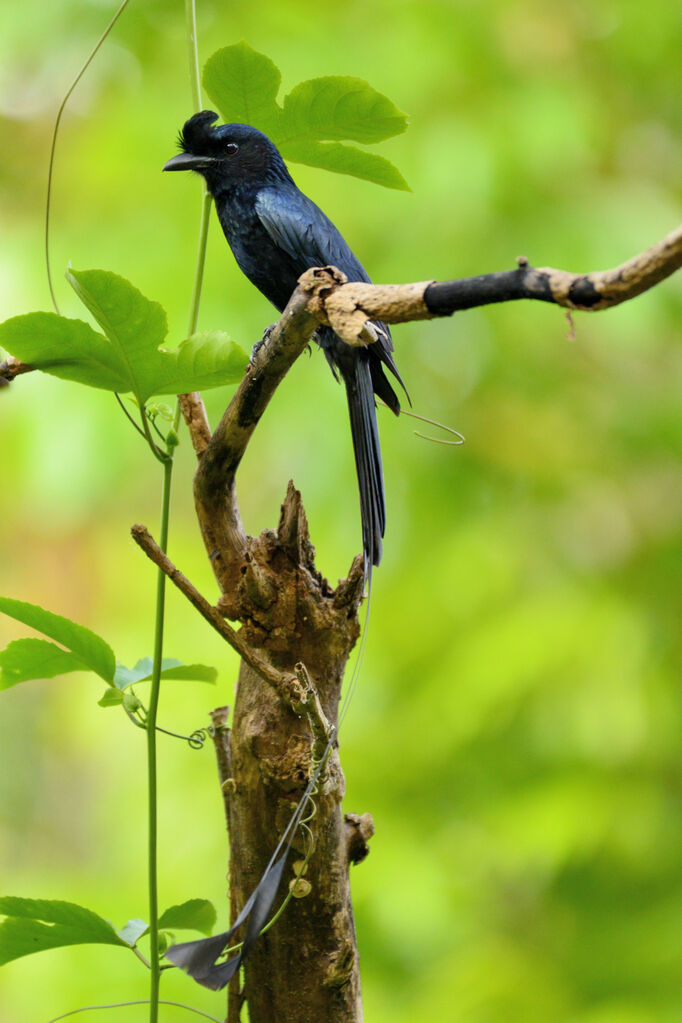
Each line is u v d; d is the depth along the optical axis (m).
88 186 12.98
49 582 14.91
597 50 13.03
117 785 13.34
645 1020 10.22
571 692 11.51
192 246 12.15
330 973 3.67
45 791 17.98
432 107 12.23
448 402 12.62
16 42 13.12
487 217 11.88
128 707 3.76
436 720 11.61
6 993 10.79
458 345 12.70
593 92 12.84
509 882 11.86
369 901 10.88
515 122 11.90
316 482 11.74
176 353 3.61
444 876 11.09
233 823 3.80
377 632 11.99
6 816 17.80
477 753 11.79
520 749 11.80
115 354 3.65
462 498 12.37
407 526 12.27
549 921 11.74
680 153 13.31
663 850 11.44
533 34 12.77
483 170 11.59
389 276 11.87
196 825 11.86
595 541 13.03
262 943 3.69
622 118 13.05
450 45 12.32
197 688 11.88
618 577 12.53
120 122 12.85
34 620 3.73
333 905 3.68
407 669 11.95
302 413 11.77
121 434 11.97
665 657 12.10
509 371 12.59
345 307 3.29
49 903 3.53
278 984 3.69
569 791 11.31
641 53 12.95
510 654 11.45
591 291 2.75
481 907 11.38
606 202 12.07
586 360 13.07
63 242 12.47
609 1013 10.35
